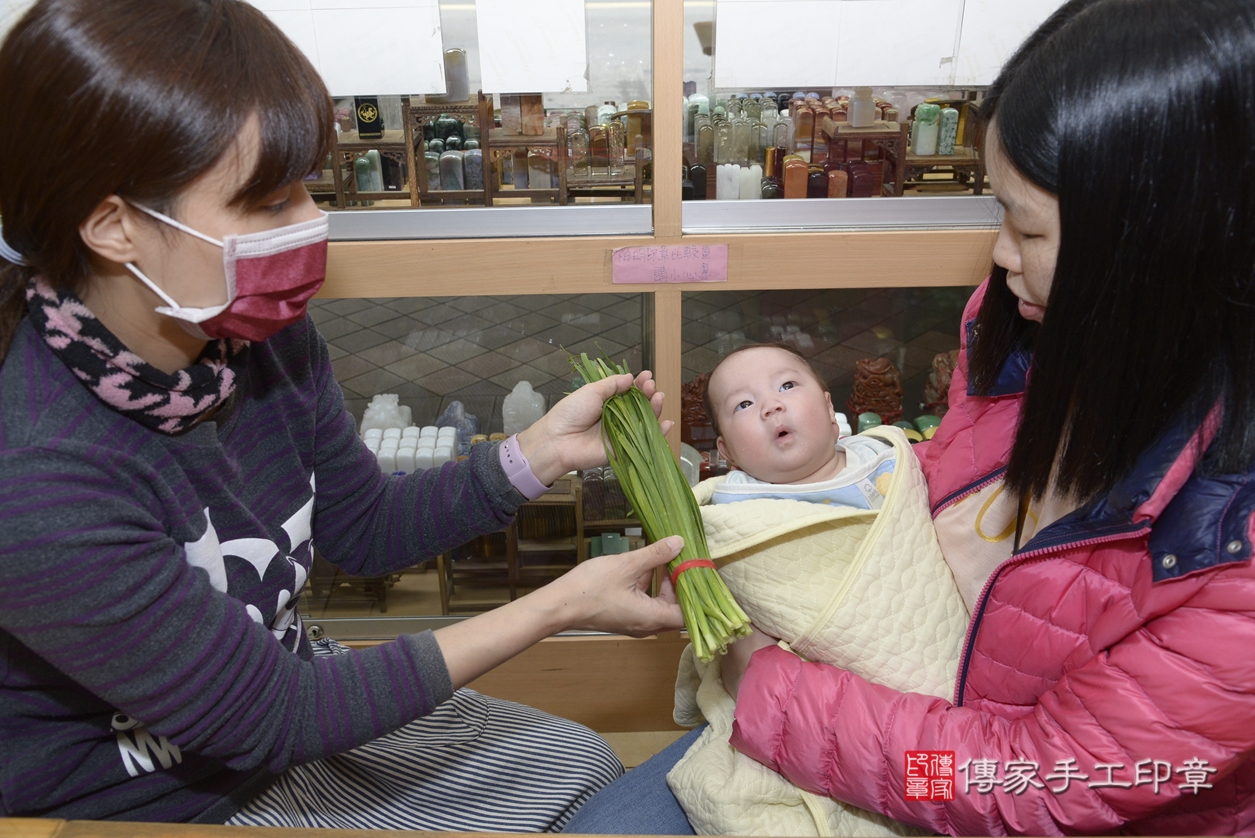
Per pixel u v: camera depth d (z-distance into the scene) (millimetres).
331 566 1829
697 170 1478
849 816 925
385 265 1411
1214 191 580
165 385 708
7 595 630
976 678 896
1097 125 598
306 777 939
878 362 1830
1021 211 685
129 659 670
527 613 837
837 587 1001
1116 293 634
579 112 1444
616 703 1777
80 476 656
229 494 809
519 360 1792
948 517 1004
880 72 1381
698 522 979
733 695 1096
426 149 1441
